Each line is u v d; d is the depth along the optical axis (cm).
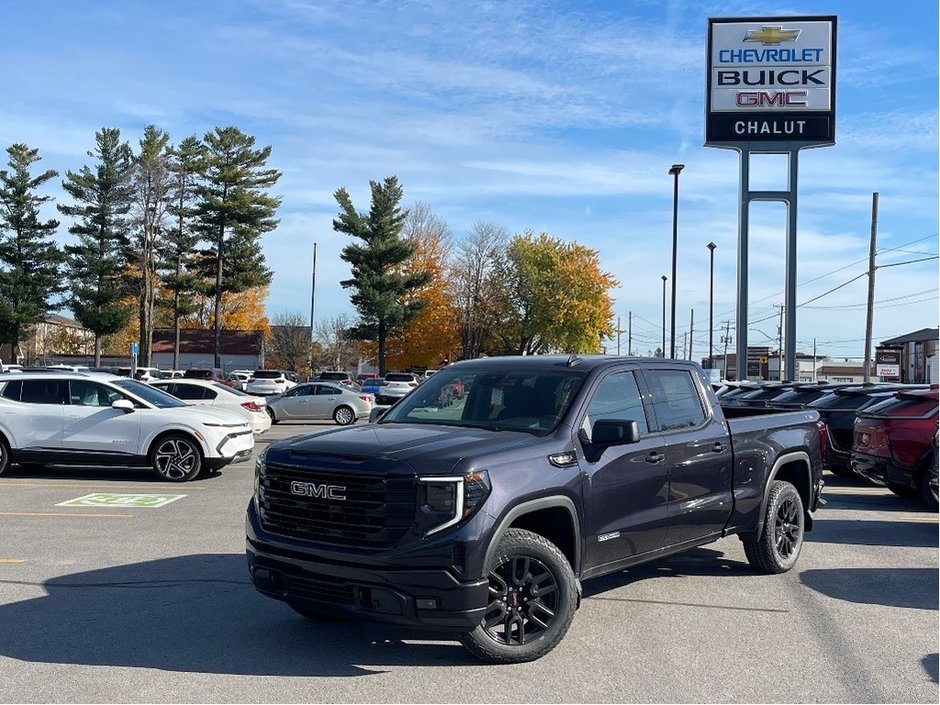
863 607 677
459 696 483
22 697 475
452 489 496
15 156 5894
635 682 507
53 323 9025
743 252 3169
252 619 625
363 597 497
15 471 1473
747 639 592
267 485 549
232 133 5791
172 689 489
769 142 3150
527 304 7156
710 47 3178
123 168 5606
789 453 795
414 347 6588
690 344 8594
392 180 6038
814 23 3133
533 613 535
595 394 615
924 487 1160
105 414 1351
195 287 5894
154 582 725
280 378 4066
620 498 600
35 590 699
